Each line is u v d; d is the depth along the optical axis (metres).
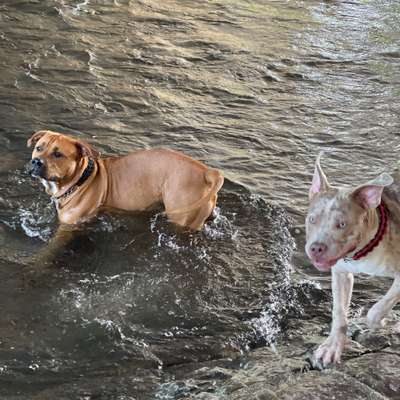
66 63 5.57
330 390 2.94
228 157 4.64
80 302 3.52
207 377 3.17
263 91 5.52
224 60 5.91
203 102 5.27
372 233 3.03
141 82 5.42
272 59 6.02
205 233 3.95
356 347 3.25
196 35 6.32
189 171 3.87
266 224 4.06
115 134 4.75
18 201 4.06
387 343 3.28
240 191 4.30
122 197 3.96
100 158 3.99
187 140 4.78
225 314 3.52
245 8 7.19
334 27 6.89
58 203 3.94
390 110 5.40
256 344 3.39
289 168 4.60
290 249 3.92
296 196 4.33
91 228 3.91
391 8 7.54
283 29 6.72
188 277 3.70
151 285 3.64
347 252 3.00
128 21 6.47
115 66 5.61
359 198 3.01
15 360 3.22
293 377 3.05
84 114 4.93
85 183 3.90
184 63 5.78
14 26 6.07
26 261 3.72
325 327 3.45
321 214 2.99
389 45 6.54
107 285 3.62
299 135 4.98
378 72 5.98
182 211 3.89
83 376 3.18
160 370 3.22
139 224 3.94
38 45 5.80
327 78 5.81
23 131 4.65
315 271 3.80
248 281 3.70
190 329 3.43
